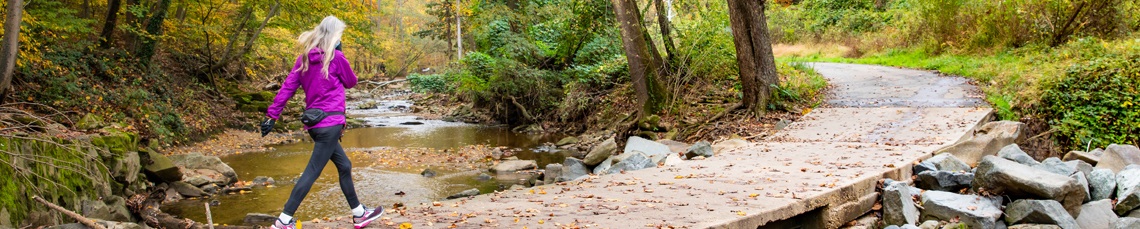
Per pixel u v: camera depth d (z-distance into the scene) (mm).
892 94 14516
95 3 17969
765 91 13812
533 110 20234
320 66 4301
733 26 13906
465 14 31688
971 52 20312
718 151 10117
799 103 14180
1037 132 11703
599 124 17172
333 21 4418
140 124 13734
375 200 9102
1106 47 14375
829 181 6695
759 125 13047
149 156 9555
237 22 21641
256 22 21531
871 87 15742
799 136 10930
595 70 18547
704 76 16203
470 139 17078
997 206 6570
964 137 10219
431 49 48812
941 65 19078
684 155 10703
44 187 6570
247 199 9164
